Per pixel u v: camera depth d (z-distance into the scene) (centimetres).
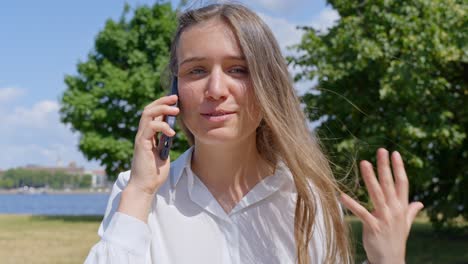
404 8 978
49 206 4553
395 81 924
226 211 173
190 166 178
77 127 2108
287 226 172
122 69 2205
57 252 1024
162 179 164
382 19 1011
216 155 171
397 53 986
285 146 165
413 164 970
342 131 1055
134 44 2167
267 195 172
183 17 171
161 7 2203
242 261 166
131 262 153
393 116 1001
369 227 144
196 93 161
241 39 160
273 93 164
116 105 2122
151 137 164
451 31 954
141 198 161
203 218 168
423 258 941
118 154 2045
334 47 1016
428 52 921
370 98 1066
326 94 1053
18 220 1908
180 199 172
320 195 169
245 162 174
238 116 161
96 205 4909
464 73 1073
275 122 163
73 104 2053
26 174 11994
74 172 12125
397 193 144
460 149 1116
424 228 1466
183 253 165
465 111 1057
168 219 169
